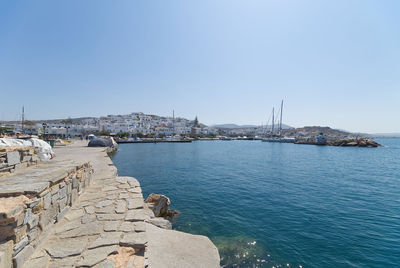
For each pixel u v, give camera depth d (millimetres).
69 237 3750
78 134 99500
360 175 23281
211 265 4684
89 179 7707
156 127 147500
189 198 14109
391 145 95062
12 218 2707
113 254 3299
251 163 32312
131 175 22016
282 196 14672
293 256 7367
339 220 10383
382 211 11703
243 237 8688
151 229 6082
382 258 7195
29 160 5699
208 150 57031
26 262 2977
